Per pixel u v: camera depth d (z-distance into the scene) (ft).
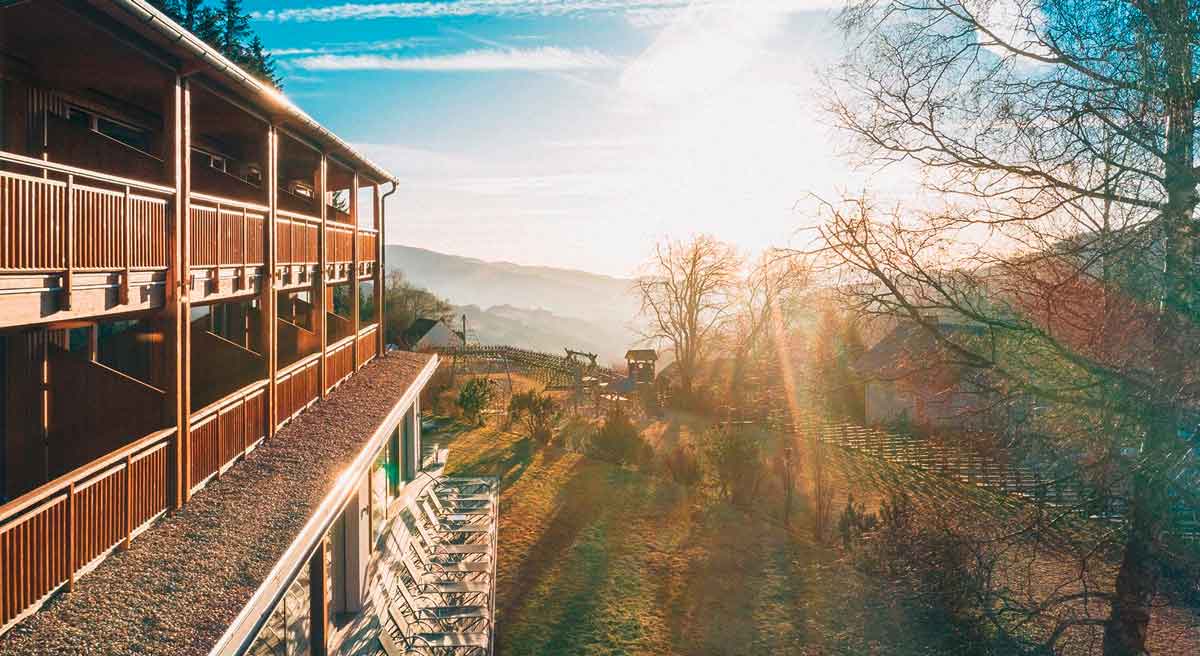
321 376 43.96
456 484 75.61
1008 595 37.52
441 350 193.16
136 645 14.64
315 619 30.32
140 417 24.08
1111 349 29.94
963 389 36.45
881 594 48.14
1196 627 42.42
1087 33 29.19
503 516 67.31
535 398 110.93
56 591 16.97
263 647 27.86
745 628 44.75
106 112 35.50
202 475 25.88
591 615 46.47
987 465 64.95
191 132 42.70
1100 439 30.22
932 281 33.99
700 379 178.81
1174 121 28.27
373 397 45.70
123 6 19.98
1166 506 29.04
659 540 61.67
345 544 38.34
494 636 42.34
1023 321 32.58
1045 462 33.14
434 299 264.11
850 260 34.81
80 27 23.08
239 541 20.58
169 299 24.25
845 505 72.69
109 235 20.67
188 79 27.25
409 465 64.85
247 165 53.31
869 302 35.35
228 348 35.50
